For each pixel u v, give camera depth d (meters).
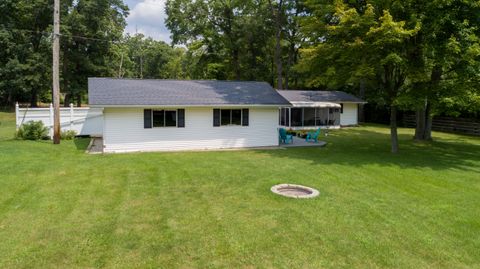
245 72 39.09
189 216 6.76
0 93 36.41
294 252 5.27
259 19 34.84
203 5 37.16
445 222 6.67
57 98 16.22
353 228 6.26
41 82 34.69
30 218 6.51
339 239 5.76
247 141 17.36
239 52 39.22
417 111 21.30
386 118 34.34
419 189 9.21
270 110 17.70
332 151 16.17
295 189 9.11
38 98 44.88
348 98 31.42
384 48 13.26
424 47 12.77
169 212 6.98
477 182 10.14
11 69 33.00
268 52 39.78
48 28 33.97
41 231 5.91
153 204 7.50
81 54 35.94
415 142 20.36
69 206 7.26
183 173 10.65
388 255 5.23
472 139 22.56
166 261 4.93
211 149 16.47
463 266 4.94
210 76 40.69
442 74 15.57
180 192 8.49
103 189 8.66
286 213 7.00
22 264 4.76
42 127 17.95
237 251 5.26
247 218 6.69
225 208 7.28
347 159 13.82
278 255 5.16
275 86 43.06
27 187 8.63
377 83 16.39
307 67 16.33
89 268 4.70
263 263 4.91
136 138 15.31
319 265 4.88
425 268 4.87
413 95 13.73
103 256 5.04
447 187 9.48
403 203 7.88
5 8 34.97
